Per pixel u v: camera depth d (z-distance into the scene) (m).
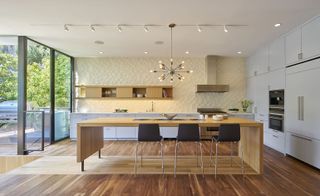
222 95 7.36
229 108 7.34
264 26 4.25
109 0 3.17
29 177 3.50
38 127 5.24
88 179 3.41
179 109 7.35
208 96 7.36
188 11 3.55
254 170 3.83
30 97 5.26
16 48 5.10
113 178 3.46
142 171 3.79
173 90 7.36
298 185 3.17
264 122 5.84
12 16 3.77
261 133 3.65
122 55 7.01
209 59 7.06
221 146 5.78
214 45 5.71
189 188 3.06
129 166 4.07
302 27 4.14
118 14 3.69
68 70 7.15
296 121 4.35
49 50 6.04
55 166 4.07
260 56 6.09
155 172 3.74
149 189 3.03
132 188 3.06
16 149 5.10
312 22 3.86
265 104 5.78
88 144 4.00
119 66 7.34
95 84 7.34
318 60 3.71
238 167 4.01
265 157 4.63
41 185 3.17
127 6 3.37
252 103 6.72
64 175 3.59
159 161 4.40
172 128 6.64
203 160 4.45
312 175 3.57
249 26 4.25
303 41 4.11
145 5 3.34
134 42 5.42
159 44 5.60
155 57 7.30
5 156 4.80
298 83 4.29
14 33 4.70
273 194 2.87
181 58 7.38
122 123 3.73
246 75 7.26
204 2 3.23
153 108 7.37
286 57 4.71
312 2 3.21
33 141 5.22
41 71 5.72
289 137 4.61
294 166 4.04
